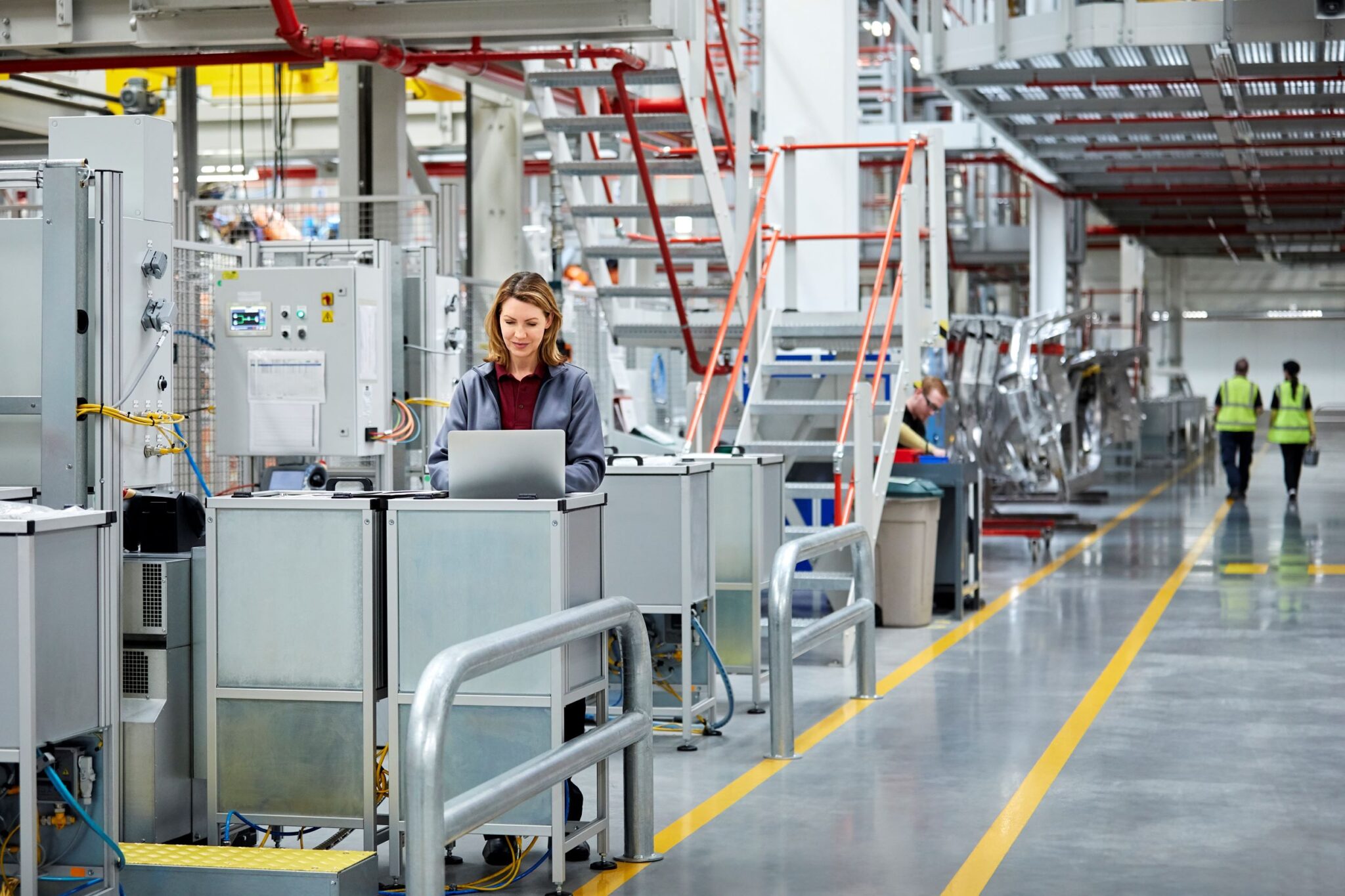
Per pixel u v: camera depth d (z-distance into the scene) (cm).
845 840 514
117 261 454
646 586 662
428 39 845
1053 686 803
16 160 448
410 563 455
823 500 1030
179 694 479
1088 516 1880
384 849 513
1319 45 1338
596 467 488
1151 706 748
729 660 759
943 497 1070
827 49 1257
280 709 467
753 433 1019
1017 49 1352
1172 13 1253
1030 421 1569
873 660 775
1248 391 2080
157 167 520
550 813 450
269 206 1371
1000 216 2942
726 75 1442
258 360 806
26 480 461
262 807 469
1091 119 1759
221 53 892
